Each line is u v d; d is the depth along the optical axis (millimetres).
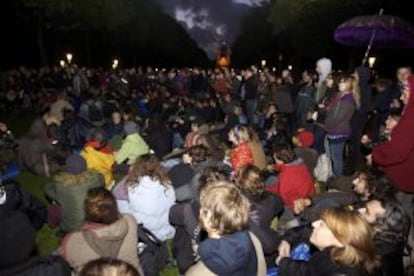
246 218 2533
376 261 2631
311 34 31578
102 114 12625
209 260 2375
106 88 20109
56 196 5145
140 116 13508
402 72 5754
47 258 3035
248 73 15969
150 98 15344
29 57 32156
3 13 27688
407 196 4117
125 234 3465
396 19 9141
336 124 7004
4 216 3209
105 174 7168
